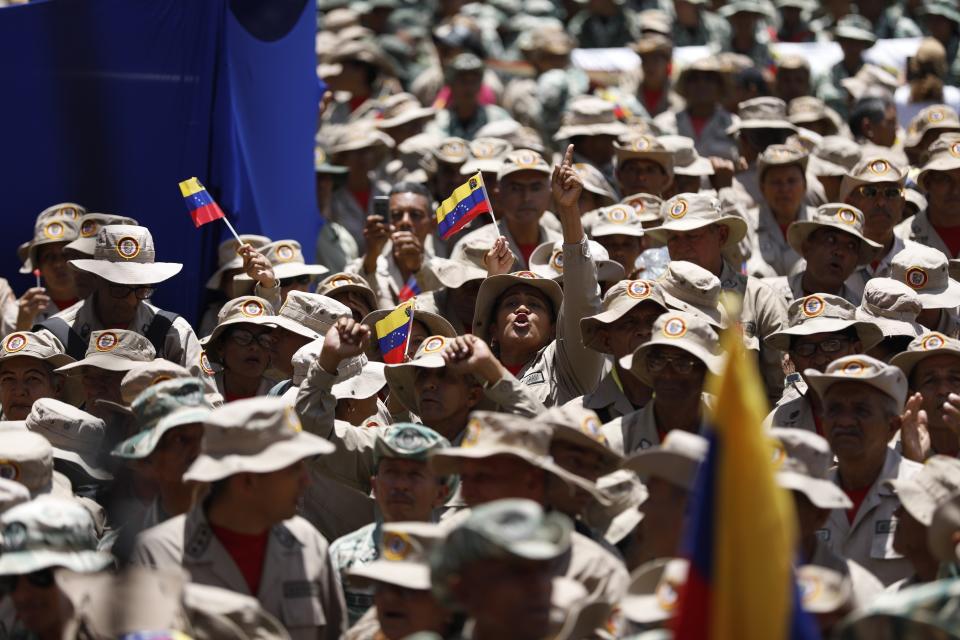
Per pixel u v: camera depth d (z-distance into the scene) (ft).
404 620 75.36
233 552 80.28
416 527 77.15
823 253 132.16
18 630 77.36
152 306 123.44
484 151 166.20
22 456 90.99
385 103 212.02
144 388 100.37
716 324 110.83
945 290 125.29
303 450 78.89
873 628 65.10
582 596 72.54
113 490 97.86
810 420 109.19
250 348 118.21
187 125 138.21
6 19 139.95
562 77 222.07
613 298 111.04
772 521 59.16
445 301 131.03
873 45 224.94
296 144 153.17
